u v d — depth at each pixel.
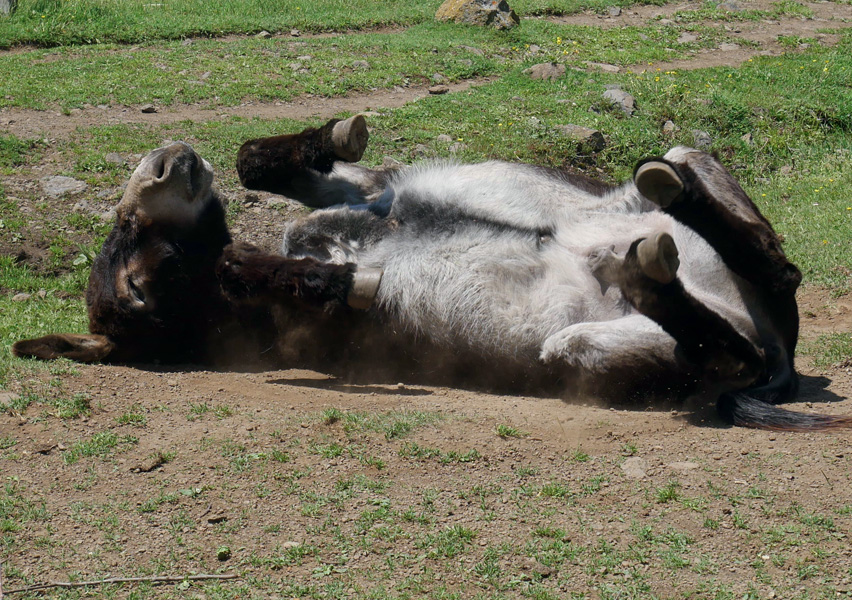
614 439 5.38
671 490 4.76
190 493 4.80
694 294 5.85
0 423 5.44
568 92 14.77
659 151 12.62
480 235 6.12
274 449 5.21
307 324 6.50
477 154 11.70
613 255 5.69
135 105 12.99
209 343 6.66
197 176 6.16
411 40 17.95
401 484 4.90
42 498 4.76
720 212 5.54
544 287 6.01
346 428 5.42
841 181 12.09
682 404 6.00
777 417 5.49
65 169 10.48
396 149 11.72
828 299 8.40
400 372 6.58
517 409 5.89
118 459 5.12
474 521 4.59
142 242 6.27
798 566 4.19
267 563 4.31
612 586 4.12
